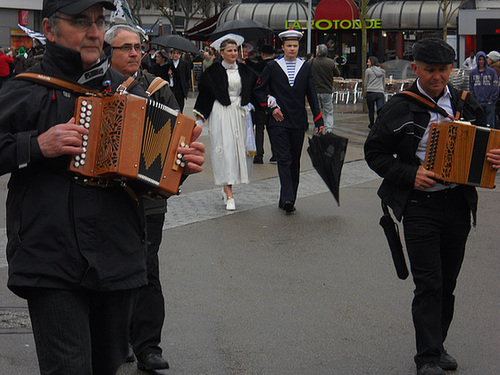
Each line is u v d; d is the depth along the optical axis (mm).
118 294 3701
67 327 3531
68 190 3570
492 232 9352
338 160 10047
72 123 3494
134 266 3693
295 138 10461
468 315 6426
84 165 3521
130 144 3510
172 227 9367
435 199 5098
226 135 10281
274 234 9109
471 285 7230
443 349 5402
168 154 3693
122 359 3848
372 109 21141
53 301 3535
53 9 3592
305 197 11539
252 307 6578
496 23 32438
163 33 44281
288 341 5832
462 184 5031
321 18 38406
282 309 6535
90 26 3643
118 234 3658
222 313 6426
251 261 7965
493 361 5496
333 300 6777
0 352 5508
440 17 38094
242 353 5594
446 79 5109
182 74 18688
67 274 3537
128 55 5465
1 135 3461
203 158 3797
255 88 10359
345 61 39000
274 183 12727
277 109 10219
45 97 3586
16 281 3518
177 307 6559
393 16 38438
